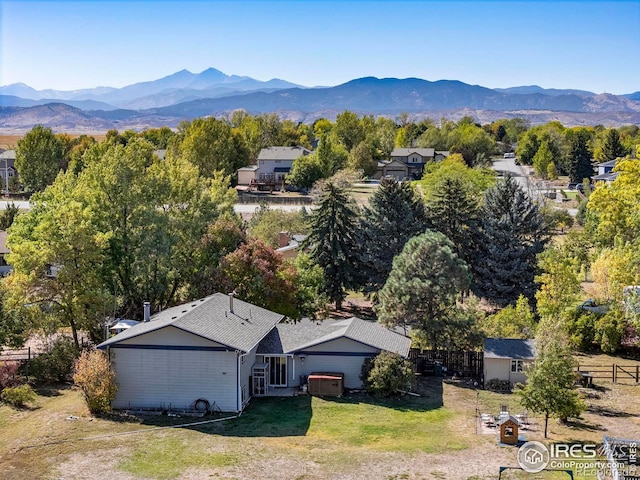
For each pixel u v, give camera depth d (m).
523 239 58.75
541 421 33.12
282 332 40.84
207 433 31.02
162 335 34.28
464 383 40.28
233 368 34.12
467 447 28.98
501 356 38.97
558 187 135.38
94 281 43.50
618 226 59.50
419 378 41.22
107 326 40.50
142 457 27.89
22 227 48.00
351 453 28.31
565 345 33.78
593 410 35.06
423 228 57.88
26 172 118.00
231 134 129.75
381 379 36.50
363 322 42.81
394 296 43.28
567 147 166.62
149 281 48.94
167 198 52.22
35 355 44.62
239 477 25.75
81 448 28.98
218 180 68.81
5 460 27.70
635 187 59.31
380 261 56.91
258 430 31.50
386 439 30.25
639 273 48.03
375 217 57.62
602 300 48.94
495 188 60.22
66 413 33.88
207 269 48.91
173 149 121.75
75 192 47.66
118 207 47.69
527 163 168.75
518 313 45.03
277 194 114.00
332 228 57.38
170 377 34.41
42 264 42.22
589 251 69.62
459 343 42.69
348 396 37.19
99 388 33.25
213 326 35.84
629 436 30.61
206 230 52.84
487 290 58.06
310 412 34.31
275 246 72.50
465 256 58.78
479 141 174.25
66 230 42.12
